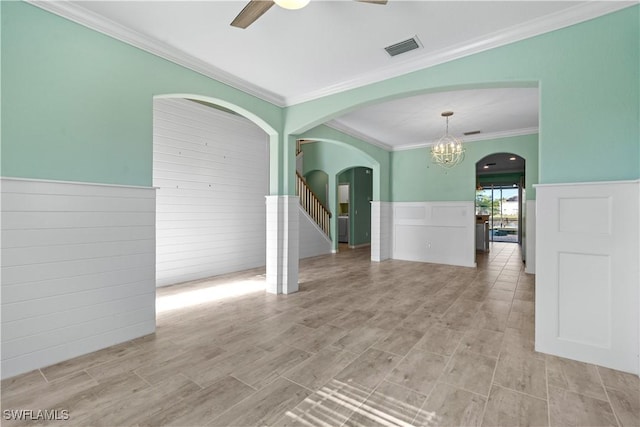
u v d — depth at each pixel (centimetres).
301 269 583
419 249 672
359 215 1009
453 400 179
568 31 231
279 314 329
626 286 210
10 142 199
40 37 212
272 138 418
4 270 197
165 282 460
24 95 205
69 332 226
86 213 234
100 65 241
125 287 258
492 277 508
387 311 338
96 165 240
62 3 217
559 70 234
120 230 254
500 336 270
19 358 203
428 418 163
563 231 230
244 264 581
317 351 242
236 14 233
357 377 204
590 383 196
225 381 199
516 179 1202
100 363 221
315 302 372
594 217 220
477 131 564
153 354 236
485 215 849
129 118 259
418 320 310
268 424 159
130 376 204
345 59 302
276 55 295
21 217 204
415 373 209
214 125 529
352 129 552
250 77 342
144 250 271
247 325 297
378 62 308
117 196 252
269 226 421
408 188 686
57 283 220
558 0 217
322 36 263
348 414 167
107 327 246
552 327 236
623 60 212
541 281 239
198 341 260
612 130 215
